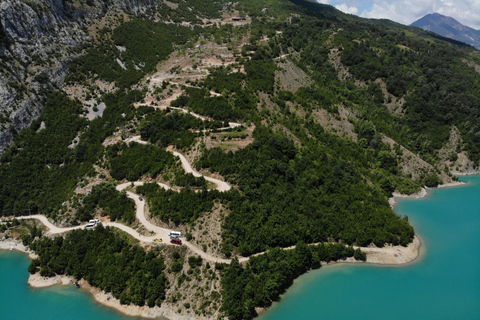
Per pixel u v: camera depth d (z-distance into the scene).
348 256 127.81
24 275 121.81
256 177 133.88
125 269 111.69
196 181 131.88
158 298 104.38
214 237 115.62
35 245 130.12
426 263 128.25
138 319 101.31
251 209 122.88
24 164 156.50
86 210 135.00
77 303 108.44
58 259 120.06
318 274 120.44
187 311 101.25
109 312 104.44
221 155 141.88
